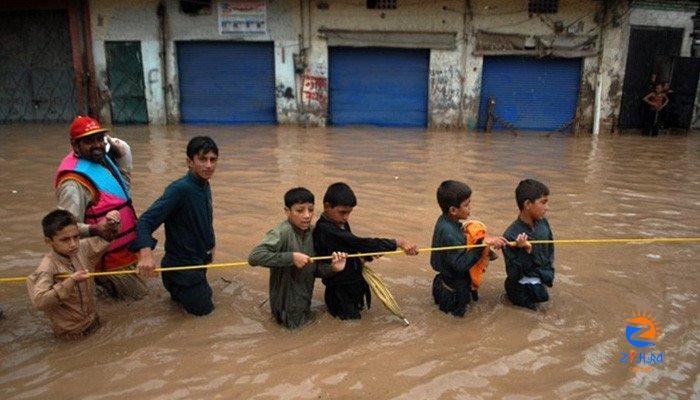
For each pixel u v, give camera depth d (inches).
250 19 659.4
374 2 657.6
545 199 172.1
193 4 653.3
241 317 171.2
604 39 660.1
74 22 649.6
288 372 140.6
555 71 680.4
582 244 242.7
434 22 662.5
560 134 670.5
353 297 170.4
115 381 137.3
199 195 167.6
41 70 672.4
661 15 669.9
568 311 176.6
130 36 658.2
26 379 138.0
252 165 410.6
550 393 133.1
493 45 664.4
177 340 157.0
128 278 182.4
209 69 680.4
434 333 161.6
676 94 678.5
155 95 673.6
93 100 671.1
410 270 210.2
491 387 135.2
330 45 668.1
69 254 153.3
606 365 145.7
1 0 647.8
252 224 263.1
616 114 679.7
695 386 137.0
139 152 463.2
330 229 162.4
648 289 194.5
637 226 274.5
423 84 689.6
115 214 165.5
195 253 169.0
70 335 156.4
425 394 132.1
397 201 311.6
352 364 144.6
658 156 498.3
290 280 160.2
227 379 137.8
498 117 693.3
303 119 685.9
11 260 215.6
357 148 506.3
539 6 655.1
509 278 178.2
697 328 166.9
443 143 556.4
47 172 373.1
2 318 169.2
